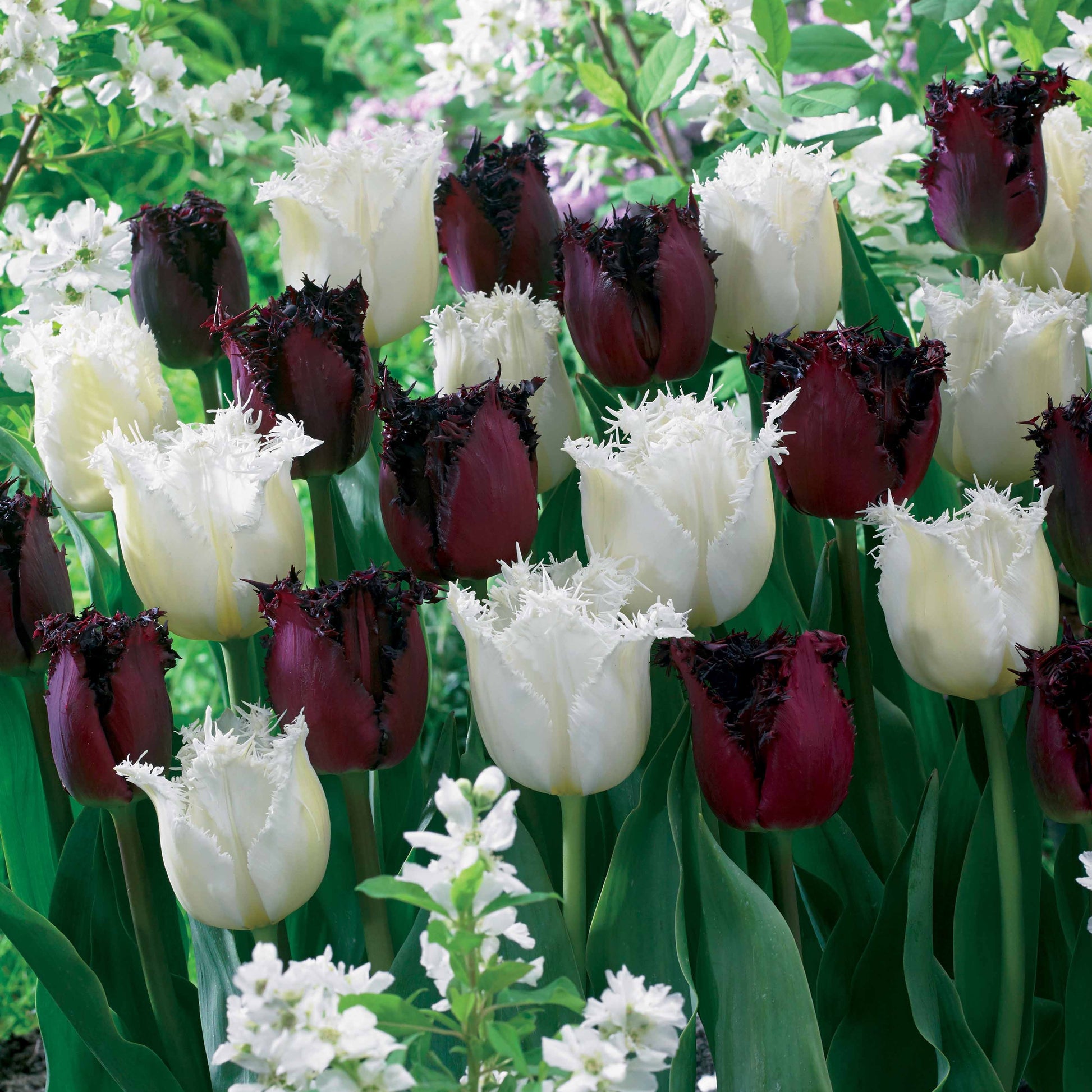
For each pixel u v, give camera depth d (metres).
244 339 1.42
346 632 1.36
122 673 1.37
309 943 1.49
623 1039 1.28
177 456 1.38
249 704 1.38
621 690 1.36
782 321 1.48
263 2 5.51
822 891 1.48
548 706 1.36
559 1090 1.27
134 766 1.35
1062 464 1.40
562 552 1.52
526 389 1.40
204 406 1.55
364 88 5.26
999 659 1.38
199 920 1.39
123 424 1.47
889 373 1.39
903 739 1.51
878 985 1.42
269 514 1.39
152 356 1.49
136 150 2.11
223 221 1.52
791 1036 1.36
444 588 1.41
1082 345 1.45
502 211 1.51
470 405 1.39
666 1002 1.29
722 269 1.48
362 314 1.42
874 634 1.54
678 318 1.44
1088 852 1.34
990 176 1.46
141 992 1.46
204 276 1.51
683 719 1.41
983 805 1.42
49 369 1.47
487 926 1.29
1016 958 1.41
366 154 1.46
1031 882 1.43
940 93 1.47
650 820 1.41
